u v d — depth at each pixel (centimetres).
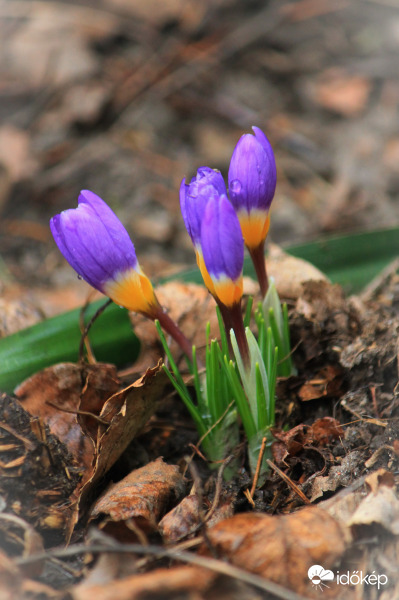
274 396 47
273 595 43
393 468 45
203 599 42
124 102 80
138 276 46
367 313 50
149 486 46
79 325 51
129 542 45
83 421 47
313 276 53
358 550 43
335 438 47
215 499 45
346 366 48
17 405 47
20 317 54
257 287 53
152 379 47
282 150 77
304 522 43
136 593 42
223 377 47
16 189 71
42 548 44
